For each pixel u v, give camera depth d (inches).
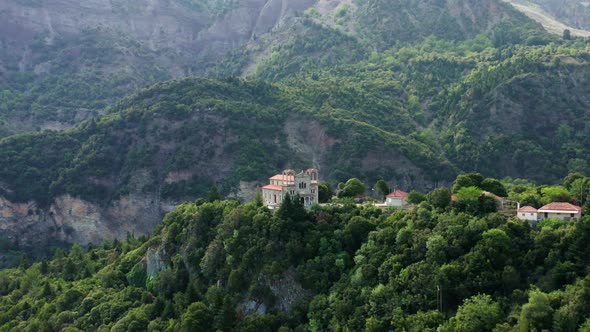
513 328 4736.7
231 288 6560.0
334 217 6948.8
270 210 7367.1
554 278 5152.6
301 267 6392.7
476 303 5073.8
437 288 5388.8
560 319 4653.1
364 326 5502.0
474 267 5423.2
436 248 5698.8
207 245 7317.9
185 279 7278.5
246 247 6791.3
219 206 7755.9
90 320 7357.3
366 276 5984.3
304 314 6082.7
